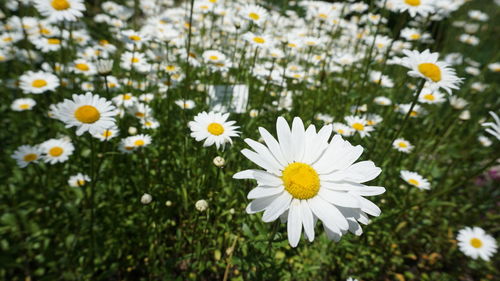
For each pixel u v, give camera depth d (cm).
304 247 35
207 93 44
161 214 34
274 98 50
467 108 54
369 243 39
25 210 31
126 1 71
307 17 66
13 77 48
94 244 30
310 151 19
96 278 30
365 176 17
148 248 34
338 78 60
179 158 37
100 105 26
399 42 61
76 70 45
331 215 17
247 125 42
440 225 44
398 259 40
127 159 39
